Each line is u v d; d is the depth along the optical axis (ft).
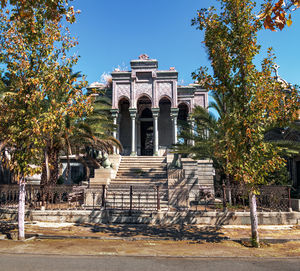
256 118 26.13
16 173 27.73
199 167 61.93
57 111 28.25
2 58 27.66
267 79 27.43
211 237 29.50
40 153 30.71
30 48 28.22
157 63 82.64
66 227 33.76
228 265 19.31
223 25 28.86
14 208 40.98
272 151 25.99
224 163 46.16
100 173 54.34
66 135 45.34
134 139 79.10
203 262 20.12
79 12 26.20
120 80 81.82
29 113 27.78
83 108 30.07
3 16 27.81
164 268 18.37
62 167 79.77
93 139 50.26
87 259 20.38
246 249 24.52
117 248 24.09
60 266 18.29
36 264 18.66
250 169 25.55
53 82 28.58
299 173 58.08
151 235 30.14
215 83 29.99
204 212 37.37
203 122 52.75
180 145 55.01
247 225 36.60
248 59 27.27
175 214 37.24
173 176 53.42
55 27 28.94
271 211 39.70
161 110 92.94
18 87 28.66
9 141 29.12
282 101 26.73
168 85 81.66
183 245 25.86
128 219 37.24
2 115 27.81
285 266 19.16
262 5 25.93
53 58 29.53
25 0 19.71
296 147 45.32
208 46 30.37
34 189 42.93
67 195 44.75
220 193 43.11
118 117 83.56
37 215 38.17
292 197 50.42
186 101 83.92
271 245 26.12
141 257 21.33
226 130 28.63
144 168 62.49
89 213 37.78
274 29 14.71
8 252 21.98
